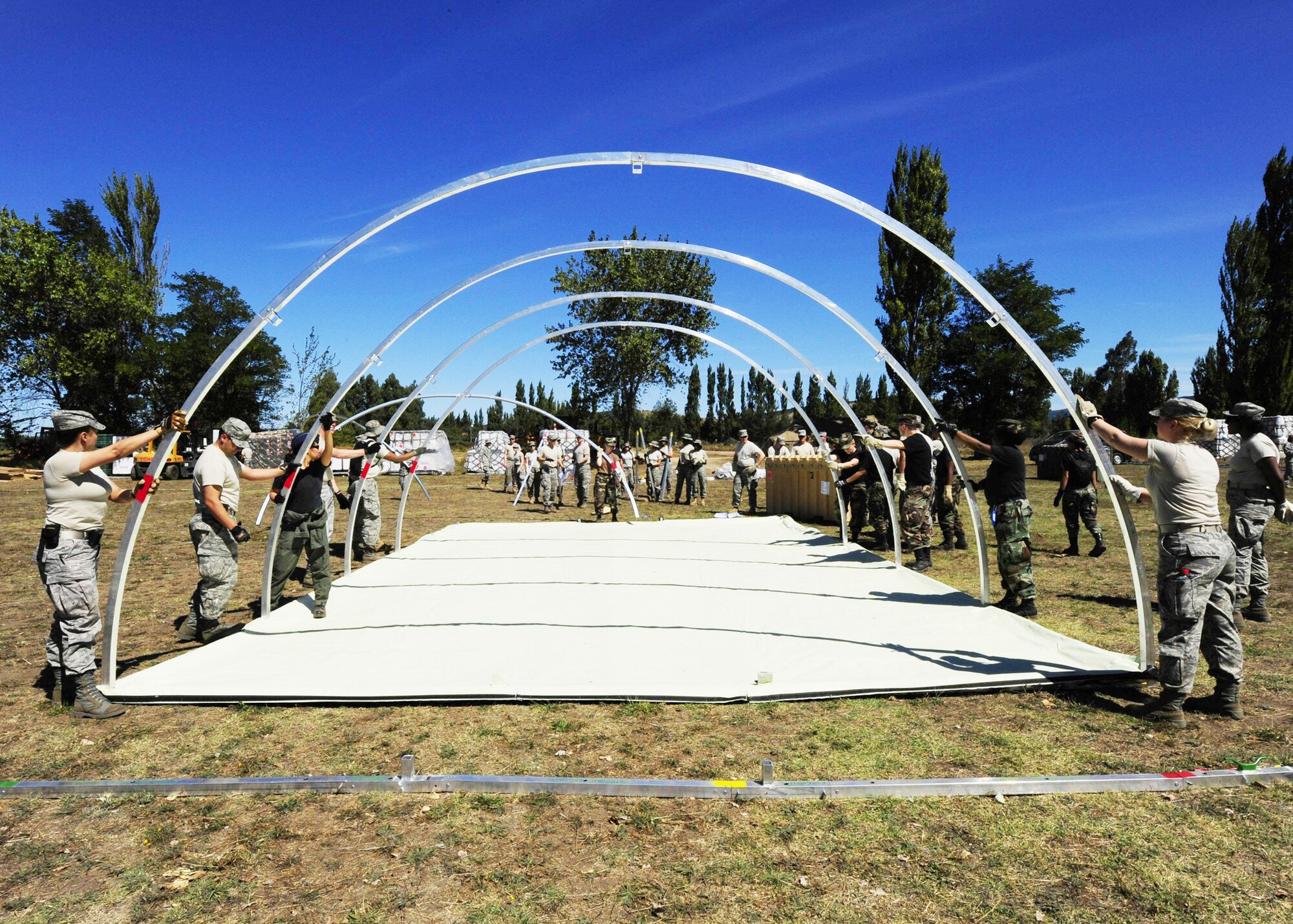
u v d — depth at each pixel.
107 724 4.12
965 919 2.38
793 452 16.86
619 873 2.66
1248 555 5.99
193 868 2.71
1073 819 3.02
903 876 2.63
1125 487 4.54
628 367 32.38
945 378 47.34
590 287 32.41
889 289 29.39
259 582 8.31
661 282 31.77
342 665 5.04
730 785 3.22
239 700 4.39
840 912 2.42
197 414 41.31
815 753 3.68
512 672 4.86
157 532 12.78
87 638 4.22
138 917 2.42
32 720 4.20
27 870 2.70
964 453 40.72
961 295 46.62
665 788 3.23
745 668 4.94
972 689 4.52
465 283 7.86
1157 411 4.24
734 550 10.41
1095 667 4.81
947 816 3.05
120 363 36.50
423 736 3.94
